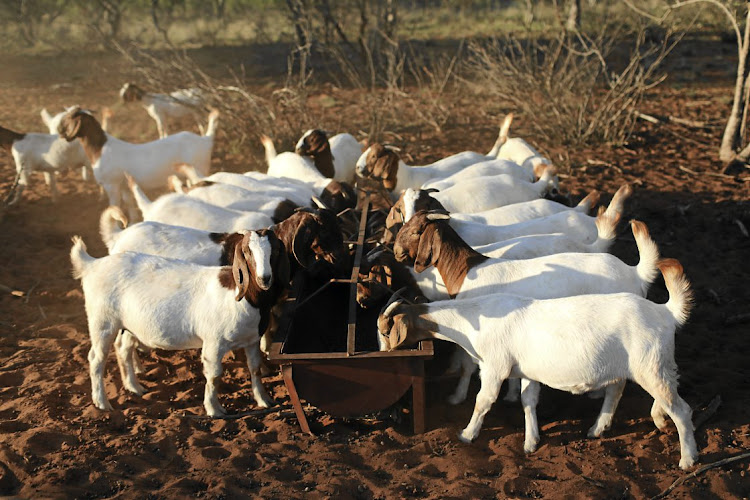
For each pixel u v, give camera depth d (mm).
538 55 25234
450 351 8133
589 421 7059
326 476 6145
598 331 6172
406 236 7559
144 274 7141
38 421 7055
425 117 19062
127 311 7051
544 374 6426
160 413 7320
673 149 16438
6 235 11961
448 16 39844
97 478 6102
